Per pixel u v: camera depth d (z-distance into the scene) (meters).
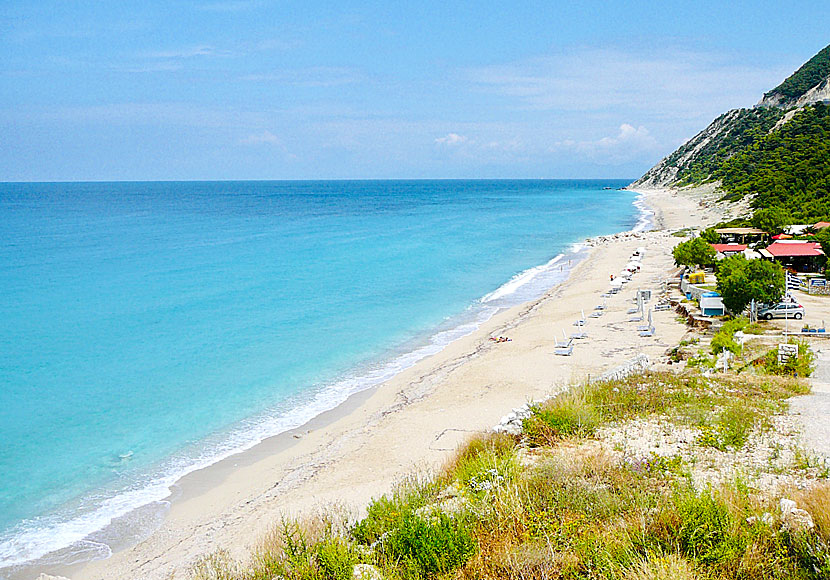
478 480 12.70
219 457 22.12
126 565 15.57
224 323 40.91
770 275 35.78
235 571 11.71
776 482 12.04
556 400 18.12
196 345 35.84
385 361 33.38
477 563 9.30
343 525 11.93
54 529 17.56
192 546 16.17
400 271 62.22
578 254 74.62
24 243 83.50
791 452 13.85
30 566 15.81
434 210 160.00
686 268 54.28
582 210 155.38
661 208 145.38
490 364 31.73
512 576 8.83
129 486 20.05
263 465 21.42
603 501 10.66
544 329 38.84
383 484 18.67
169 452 22.48
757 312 36.66
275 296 49.59
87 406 26.70
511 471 12.61
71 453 22.30
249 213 148.38
